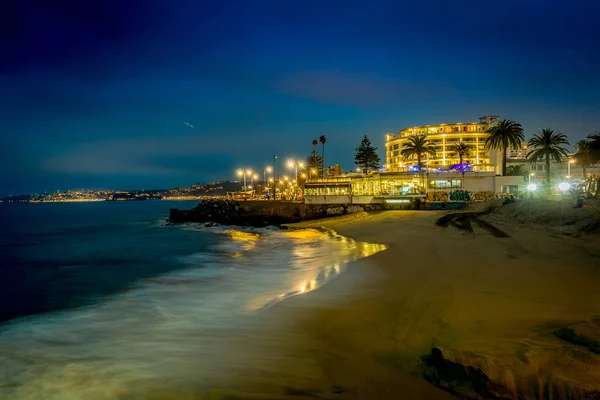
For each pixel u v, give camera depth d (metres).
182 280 20.89
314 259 25.95
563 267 16.83
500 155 82.00
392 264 20.72
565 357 6.72
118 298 17.50
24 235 57.75
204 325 12.52
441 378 7.27
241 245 38.47
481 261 19.45
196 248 37.22
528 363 6.56
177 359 9.84
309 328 11.39
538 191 55.25
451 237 29.98
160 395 8.15
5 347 11.44
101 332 12.55
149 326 12.91
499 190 63.22
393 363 8.51
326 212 65.06
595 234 23.75
